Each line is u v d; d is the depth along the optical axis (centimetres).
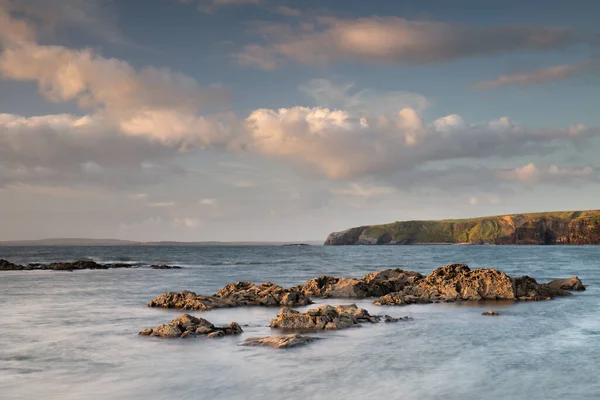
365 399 1384
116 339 2200
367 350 1986
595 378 1602
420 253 19238
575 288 4350
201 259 13275
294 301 3544
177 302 3344
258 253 19850
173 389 1472
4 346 2062
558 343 2138
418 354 1922
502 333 2367
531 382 1554
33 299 3803
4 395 1418
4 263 8225
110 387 1492
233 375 1617
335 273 7094
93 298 3875
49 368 1712
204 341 2150
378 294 4072
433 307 3356
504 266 8788
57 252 19988
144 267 8831
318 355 1897
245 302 3519
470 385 1523
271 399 1382
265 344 2072
